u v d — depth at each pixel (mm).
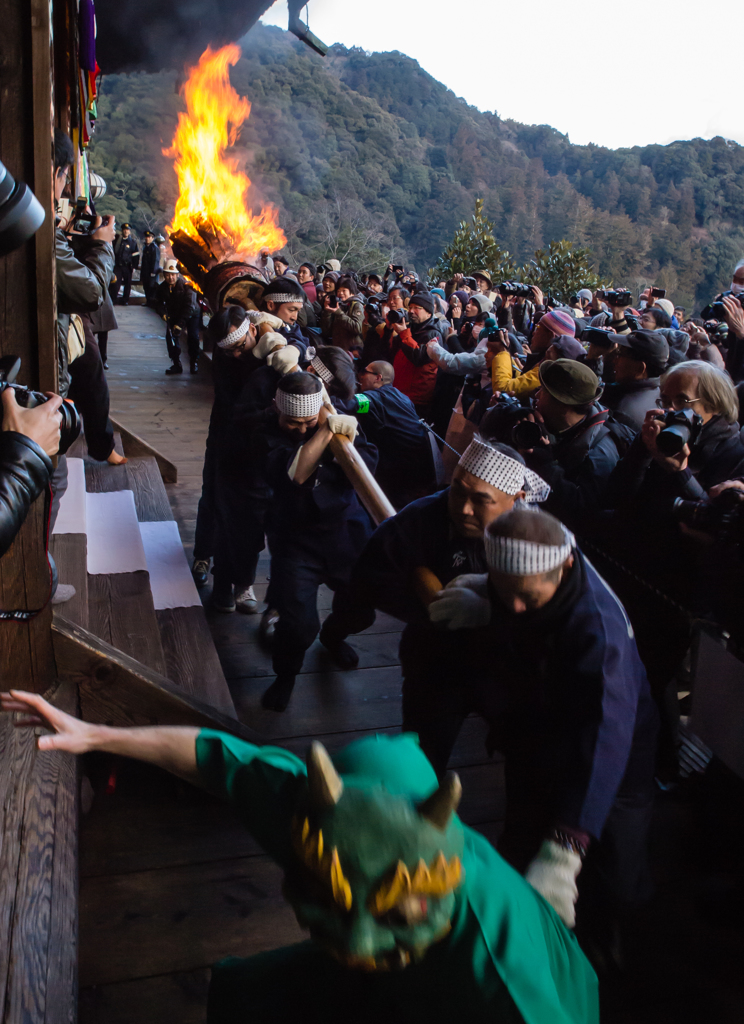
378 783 1204
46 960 1884
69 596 3463
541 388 3074
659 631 2871
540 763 2049
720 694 2447
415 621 2484
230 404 4383
